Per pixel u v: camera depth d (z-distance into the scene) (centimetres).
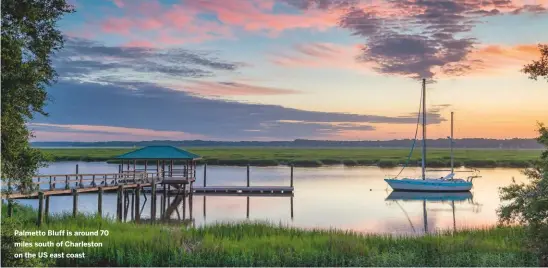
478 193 5888
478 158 11625
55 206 4488
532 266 1991
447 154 14750
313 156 13638
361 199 5234
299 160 11356
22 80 2061
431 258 2117
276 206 4662
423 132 6150
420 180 5828
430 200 5250
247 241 2327
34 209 3344
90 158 11725
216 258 2091
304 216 4044
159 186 5772
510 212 1945
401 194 5709
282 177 7738
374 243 2331
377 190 6038
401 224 3644
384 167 10219
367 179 7388
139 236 2327
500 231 2616
